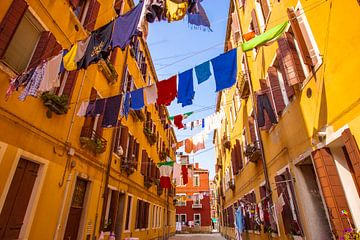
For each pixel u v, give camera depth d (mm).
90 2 8445
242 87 10859
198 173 37469
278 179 6988
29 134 5309
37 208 5457
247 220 11469
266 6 8172
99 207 8633
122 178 11266
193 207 35188
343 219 4043
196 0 4457
